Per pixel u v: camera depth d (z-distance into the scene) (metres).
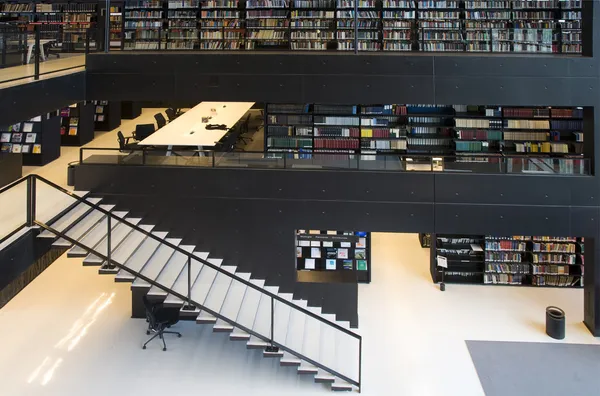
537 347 7.45
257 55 8.05
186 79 8.16
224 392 6.36
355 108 10.50
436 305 8.82
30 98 6.61
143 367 6.86
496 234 7.92
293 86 8.08
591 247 7.90
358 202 8.02
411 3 10.91
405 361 7.05
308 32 10.55
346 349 7.23
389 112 10.55
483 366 6.95
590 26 7.73
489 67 7.81
